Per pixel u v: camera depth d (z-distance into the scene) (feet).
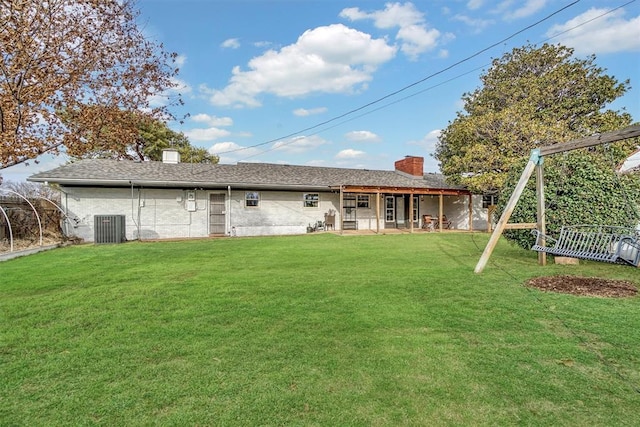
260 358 10.35
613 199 23.58
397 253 32.48
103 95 43.32
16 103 37.37
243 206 55.57
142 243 42.57
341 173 67.26
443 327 12.84
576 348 10.89
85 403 8.10
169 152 59.36
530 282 19.63
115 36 42.65
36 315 14.37
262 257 30.30
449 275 21.83
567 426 7.20
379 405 7.98
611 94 59.77
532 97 59.52
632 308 14.67
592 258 18.90
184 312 14.67
